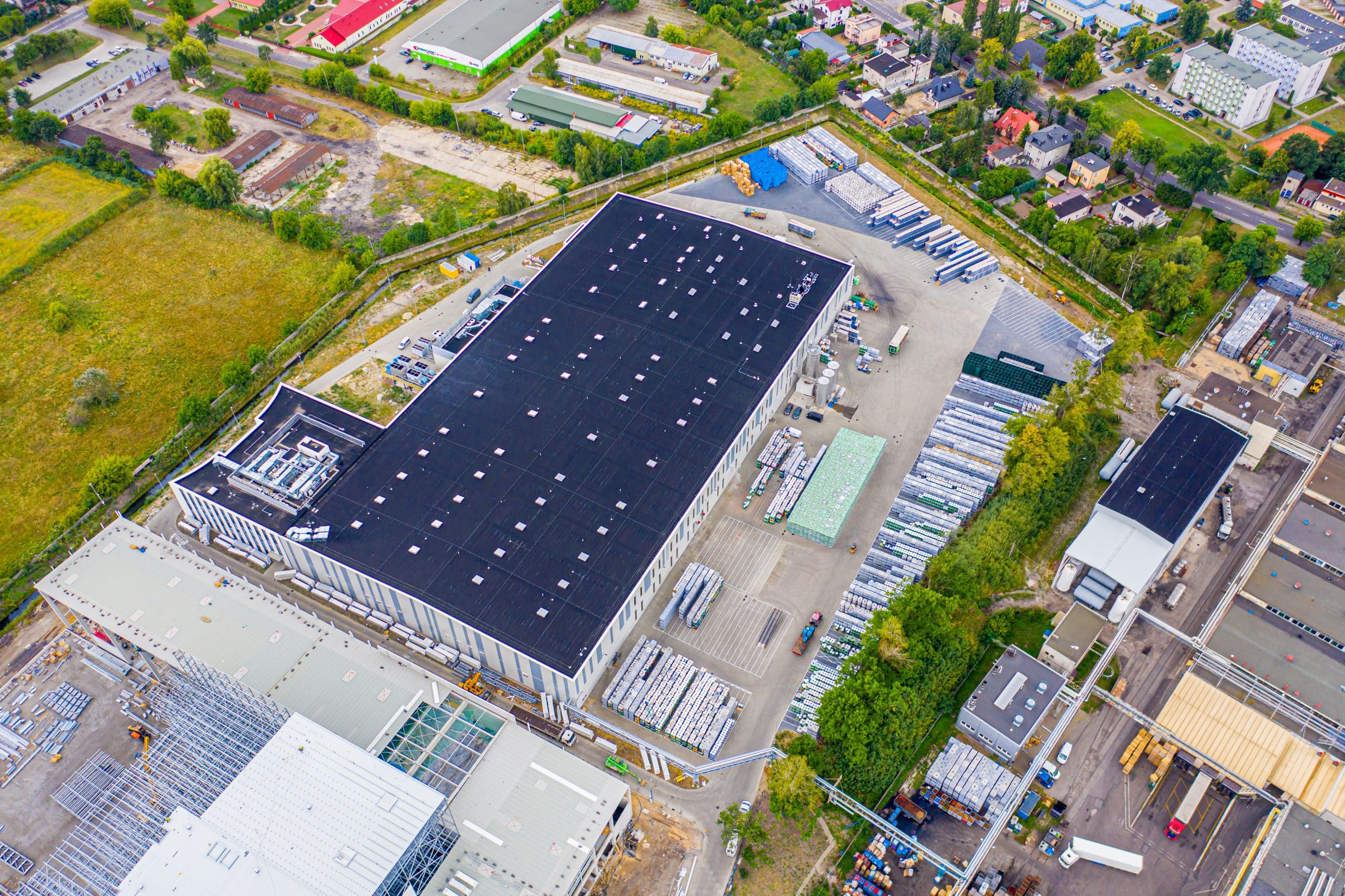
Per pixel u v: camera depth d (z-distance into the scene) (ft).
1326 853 554.87
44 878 543.39
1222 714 617.21
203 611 647.97
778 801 574.15
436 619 648.38
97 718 639.35
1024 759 618.03
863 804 599.16
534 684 638.53
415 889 521.24
